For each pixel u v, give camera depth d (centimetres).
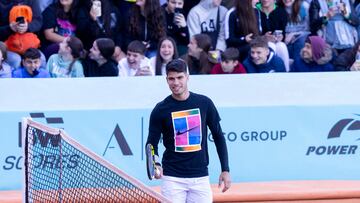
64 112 2036
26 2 2427
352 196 1967
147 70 2283
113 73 2305
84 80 2050
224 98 2114
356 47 2498
